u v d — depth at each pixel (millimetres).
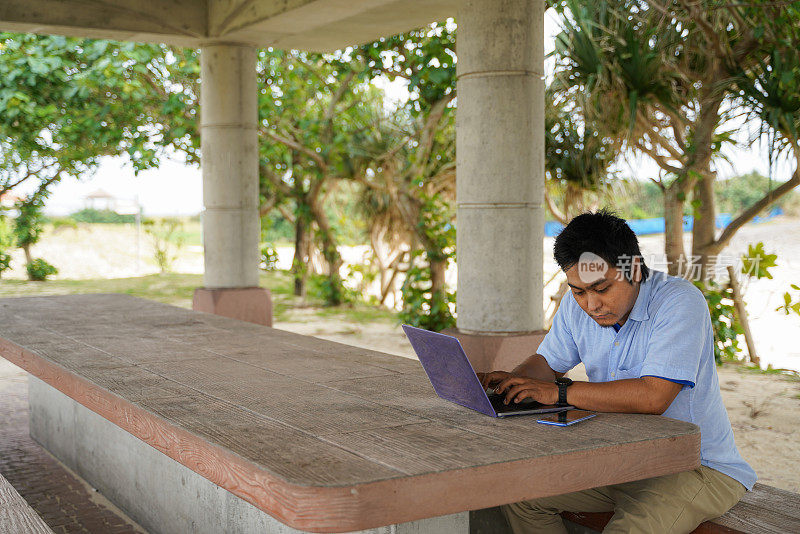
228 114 7945
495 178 5457
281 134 11289
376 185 11156
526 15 5430
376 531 2213
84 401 2984
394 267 11562
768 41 6680
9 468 4758
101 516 4027
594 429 2250
